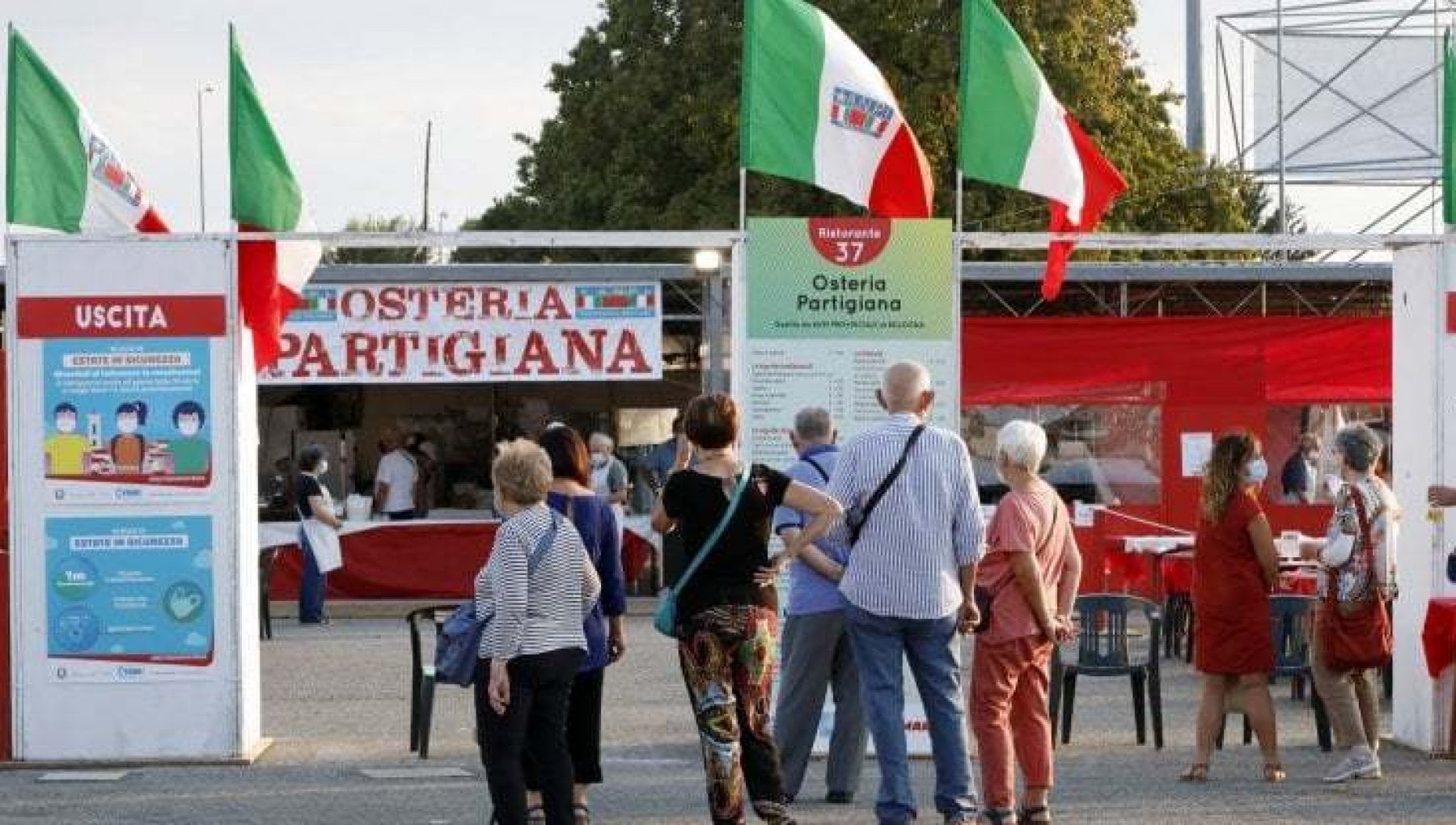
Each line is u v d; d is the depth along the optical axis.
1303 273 32.91
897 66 45.72
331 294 31.42
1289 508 32.34
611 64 49.81
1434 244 16.62
